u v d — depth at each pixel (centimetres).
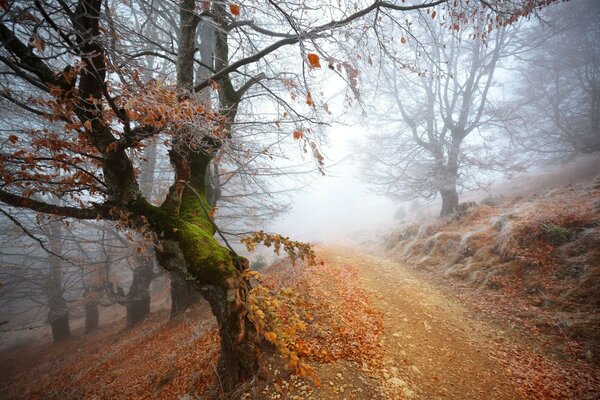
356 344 540
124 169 429
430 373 505
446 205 1684
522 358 552
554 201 1109
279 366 452
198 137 424
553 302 695
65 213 436
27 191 409
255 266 1609
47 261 1330
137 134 375
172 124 366
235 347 417
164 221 445
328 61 374
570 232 860
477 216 1391
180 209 496
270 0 343
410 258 1354
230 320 410
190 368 613
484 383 486
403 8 461
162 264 455
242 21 546
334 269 1084
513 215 1080
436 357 554
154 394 601
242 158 581
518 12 511
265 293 364
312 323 598
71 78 308
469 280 936
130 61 344
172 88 420
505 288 817
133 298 1308
